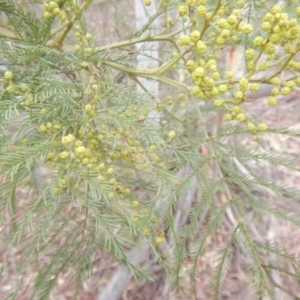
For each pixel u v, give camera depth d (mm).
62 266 225
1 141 140
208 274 450
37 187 205
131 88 166
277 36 159
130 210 182
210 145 214
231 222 462
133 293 458
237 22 166
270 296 194
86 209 211
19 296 402
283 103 586
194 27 177
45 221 157
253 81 180
